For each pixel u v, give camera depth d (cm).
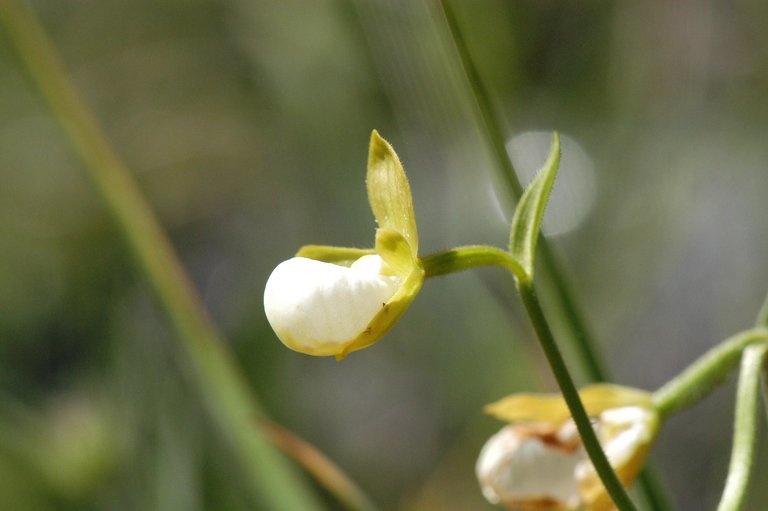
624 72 71
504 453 42
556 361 36
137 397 50
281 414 58
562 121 69
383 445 75
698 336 74
